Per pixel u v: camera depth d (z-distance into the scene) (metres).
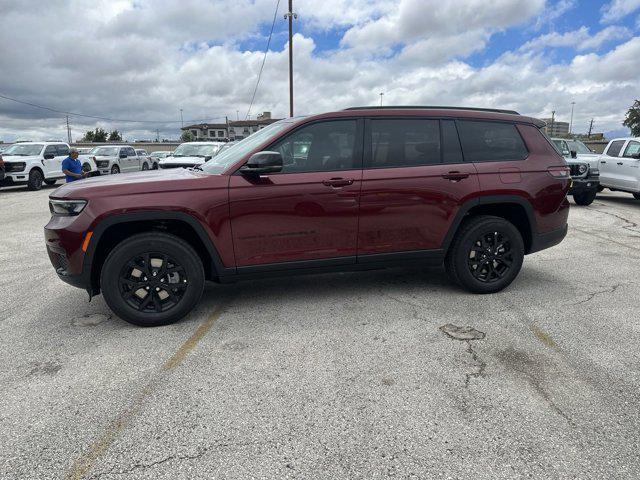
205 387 2.80
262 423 2.44
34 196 14.64
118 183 3.60
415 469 2.09
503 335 3.52
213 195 3.63
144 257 3.62
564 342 3.39
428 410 2.54
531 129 4.52
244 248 3.77
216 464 2.14
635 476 2.04
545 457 2.16
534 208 4.38
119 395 2.72
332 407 2.58
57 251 3.55
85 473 2.09
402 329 3.64
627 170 11.15
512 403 2.61
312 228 3.86
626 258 5.97
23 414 2.54
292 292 4.57
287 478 2.04
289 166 3.84
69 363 3.13
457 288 4.65
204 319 3.89
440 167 4.13
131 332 3.64
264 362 3.12
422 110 4.20
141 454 2.21
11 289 4.83
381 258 4.10
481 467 2.10
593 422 2.43
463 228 4.29
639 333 3.55
